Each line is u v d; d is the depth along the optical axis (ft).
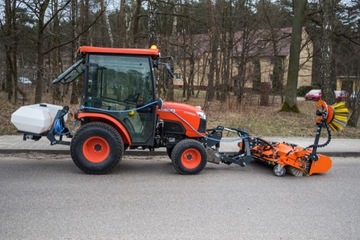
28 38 58.85
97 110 23.88
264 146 26.48
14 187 20.25
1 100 65.46
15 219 15.66
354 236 14.94
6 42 54.60
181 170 24.09
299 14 58.44
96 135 23.13
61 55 72.95
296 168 24.79
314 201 19.49
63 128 25.63
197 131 25.45
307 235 14.92
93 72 23.73
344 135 41.68
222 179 23.50
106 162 23.29
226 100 66.44
